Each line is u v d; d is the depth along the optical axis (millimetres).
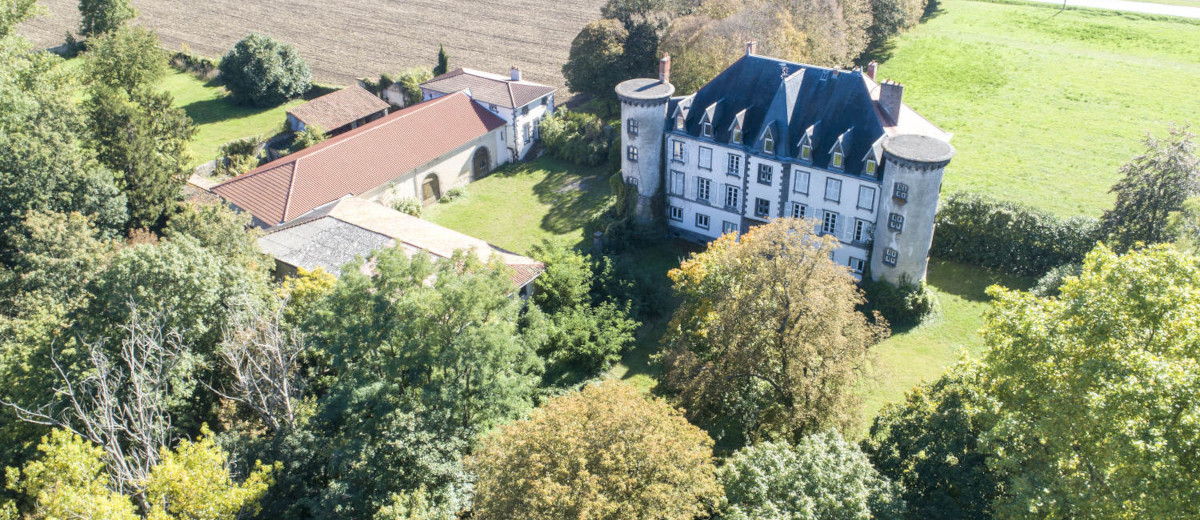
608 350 55781
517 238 73688
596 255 67812
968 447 35781
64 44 128250
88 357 42031
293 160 72812
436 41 126000
